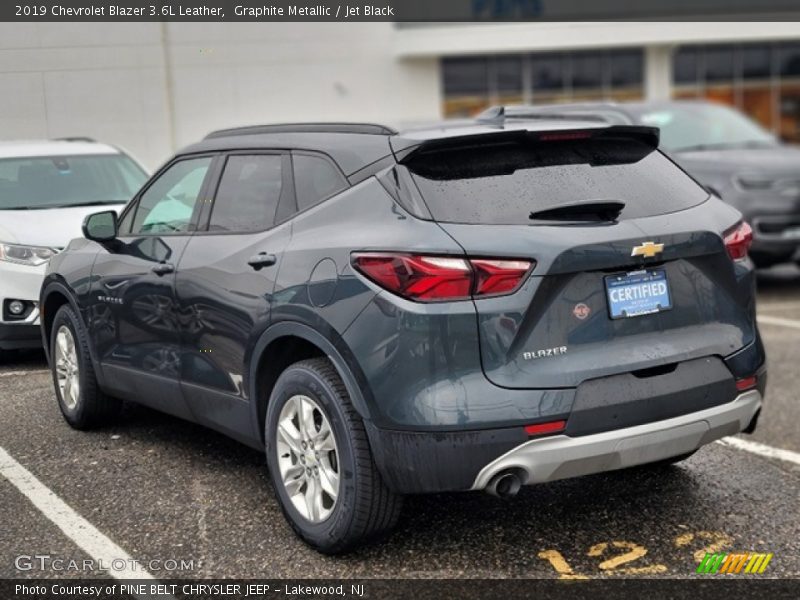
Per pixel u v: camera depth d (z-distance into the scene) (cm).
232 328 423
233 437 448
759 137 1126
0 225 647
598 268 365
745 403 398
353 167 399
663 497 461
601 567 387
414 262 353
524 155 396
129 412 575
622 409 362
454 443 347
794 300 988
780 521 432
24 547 403
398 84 1884
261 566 387
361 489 369
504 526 426
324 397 378
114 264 503
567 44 1952
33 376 608
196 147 490
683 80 2198
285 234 411
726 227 409
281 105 1525
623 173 407
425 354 349
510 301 353
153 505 445
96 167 753
